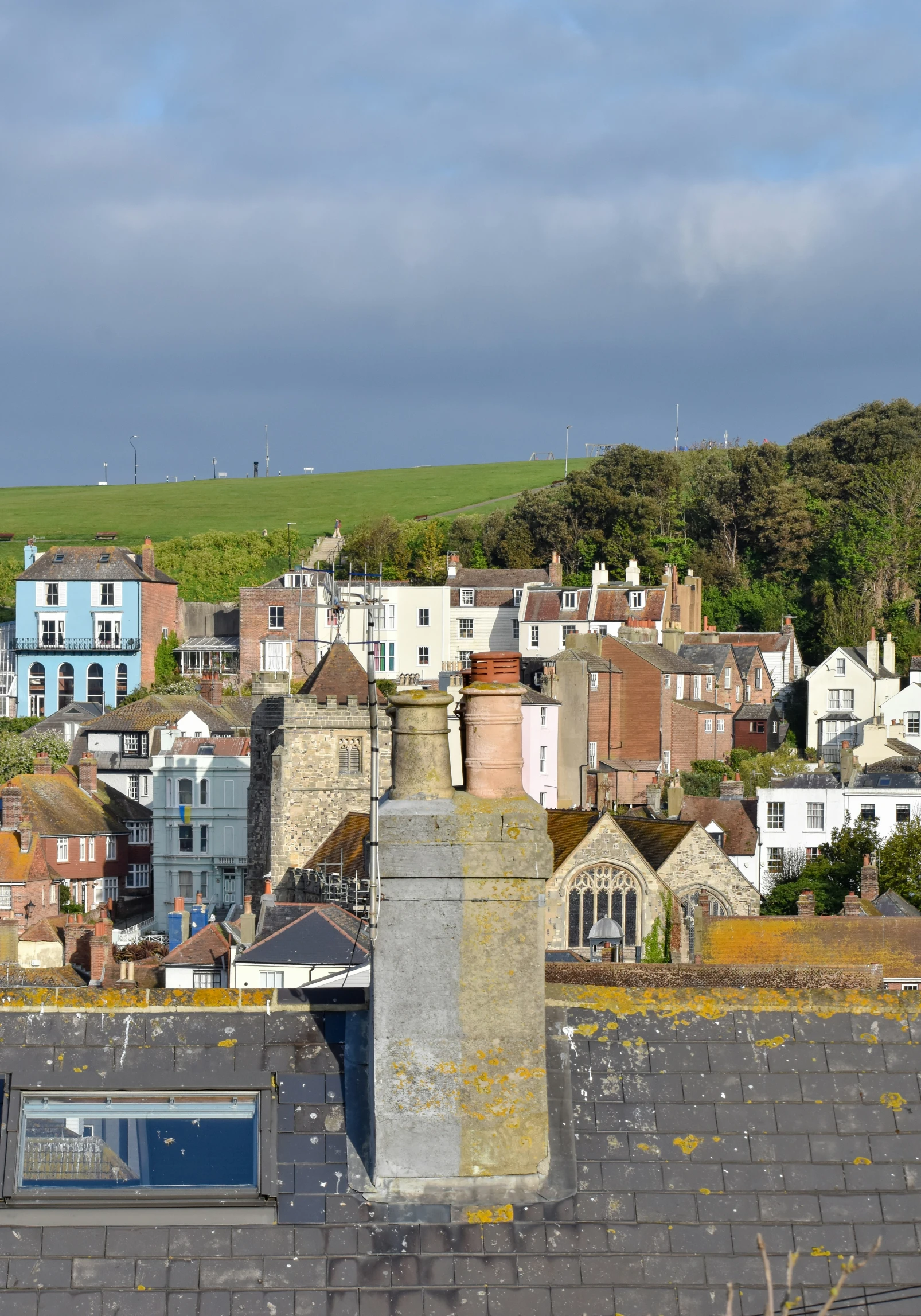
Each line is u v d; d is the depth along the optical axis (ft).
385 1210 90.38
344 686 543.39
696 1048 98.53
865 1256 89.81
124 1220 90.22
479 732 100.32
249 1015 99.04
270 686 572.10
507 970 94.02
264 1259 88.33
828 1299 85.66
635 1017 99.86
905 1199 92.27
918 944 404.57
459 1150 91.81
